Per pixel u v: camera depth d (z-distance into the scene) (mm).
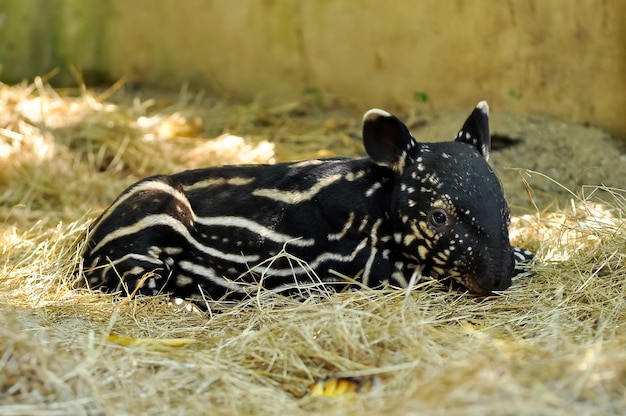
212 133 16547
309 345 8258
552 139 14812
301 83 17688
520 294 9836
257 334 8570
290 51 17625
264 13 17672
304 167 10250
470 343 8195
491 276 9297
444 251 9469
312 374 8047
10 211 13242
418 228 9523
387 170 9898
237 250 9984
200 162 15031
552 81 15430
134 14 18375
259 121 17062
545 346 8070
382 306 8992
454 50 16188
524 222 12164
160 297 9789
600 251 10633
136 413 7184
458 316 9289
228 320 9367
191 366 7918
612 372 7016
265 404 7371
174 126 16016
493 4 15695
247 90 18016
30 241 11578
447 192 9383
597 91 15094
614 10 14695
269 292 9578
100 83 18656
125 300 9500
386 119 9641
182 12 18156
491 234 9305
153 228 9961
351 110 17312
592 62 15062
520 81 15680
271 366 8070
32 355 7699
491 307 9500
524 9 15445
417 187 9523
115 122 15914
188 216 10062
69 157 15000
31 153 14828
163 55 18422
